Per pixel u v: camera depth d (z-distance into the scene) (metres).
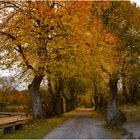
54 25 40.09
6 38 40.91
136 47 42.84
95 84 72.25
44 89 62.44
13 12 40.50
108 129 35.97
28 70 42.81
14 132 32.91
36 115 46.16
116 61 41.97
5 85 46.41
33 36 40.28
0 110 81.38
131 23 42.66
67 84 84.62
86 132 33.00
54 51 40.69
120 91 67.56
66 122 48.53
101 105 80.44
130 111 57.31
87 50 41.81
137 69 44.09
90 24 42.12
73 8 40.94
